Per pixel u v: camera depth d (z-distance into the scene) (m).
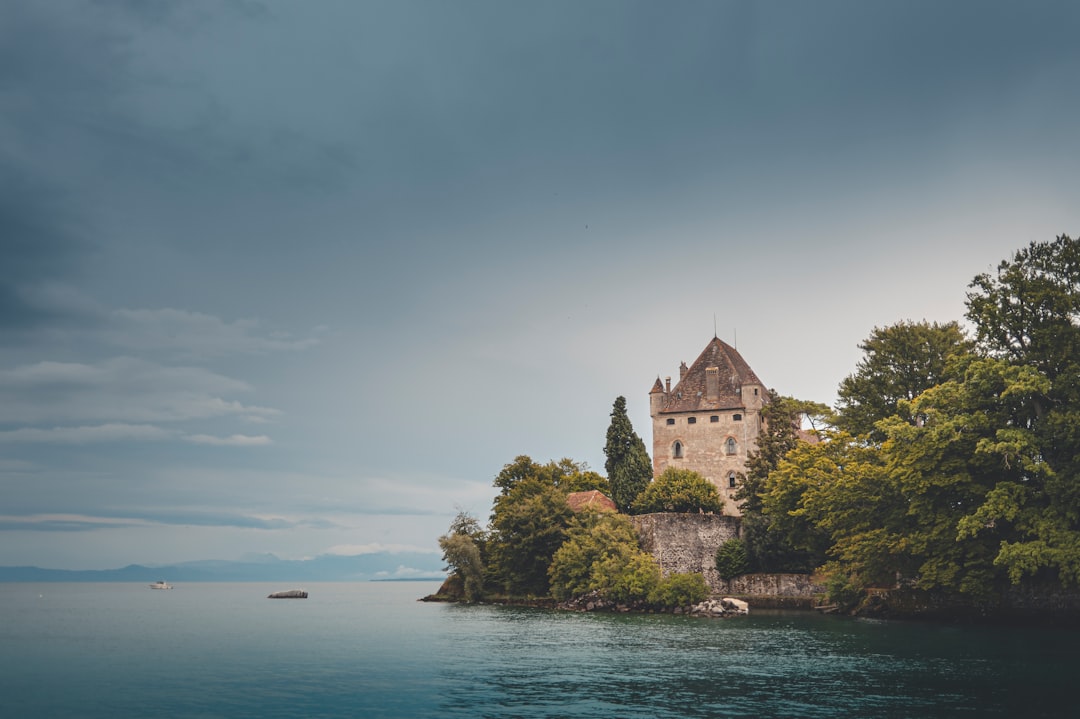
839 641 56.91
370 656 53.72
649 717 33.62
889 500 73.31
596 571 90.50
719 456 112.88
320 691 40.62
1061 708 34.47
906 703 35.59
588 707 35.62
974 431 63.75
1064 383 59.25
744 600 90.50
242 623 89.12
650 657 49.94
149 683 43.91
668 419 116.38
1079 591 63.06
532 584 102.81
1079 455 58.38
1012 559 57.09
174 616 104.62
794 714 33.75
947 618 70.62
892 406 91.31
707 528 96.81
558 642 58.75
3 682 44.53
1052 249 63.81
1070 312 60.81
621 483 109.12
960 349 88.44
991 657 48.53
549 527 99.56
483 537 116.00
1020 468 62.78
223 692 40.88
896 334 92.44
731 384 114.88
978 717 32.94
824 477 81.69
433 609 106.06
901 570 71.69
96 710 37.06
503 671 45.62
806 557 91.62
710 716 33.62
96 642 66.38
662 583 86.81
